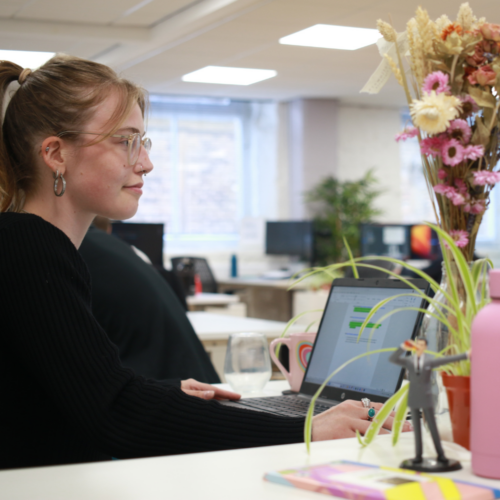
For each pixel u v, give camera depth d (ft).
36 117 4.00
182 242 27.17
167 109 26.84
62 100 3.96
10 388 3.75
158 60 20.08
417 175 30.14
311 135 26.96
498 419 2.59
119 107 4.02
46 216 4.10
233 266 26.23
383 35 3.68
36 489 2.65
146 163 4.23
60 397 3.50
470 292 3.01
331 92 25.67
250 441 3.62
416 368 2.75
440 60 3.35
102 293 6.91
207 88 24.68
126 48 18.90
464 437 2.87
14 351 3.72
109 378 3.57
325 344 5.00
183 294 11.78
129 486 2.65
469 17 3.37
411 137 3.39
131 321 6.89
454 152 3.22
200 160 27.48
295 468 2.76
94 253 7.20
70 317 3.58
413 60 3.45
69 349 3.52
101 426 3.50
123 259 7.30
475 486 2.43
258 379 5.39
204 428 3.62
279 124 27.63
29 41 17.90
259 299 26.12
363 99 27.20
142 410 3.59
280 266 27.96
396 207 29.25
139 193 4.25
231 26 16.52
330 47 18.81
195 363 6.93
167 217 26.99
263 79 23.17
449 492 2.36
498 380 2.59
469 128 3.24
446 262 3.26
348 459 2.97
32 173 4.10
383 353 4.43
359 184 26.61
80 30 17.21
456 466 2.73
